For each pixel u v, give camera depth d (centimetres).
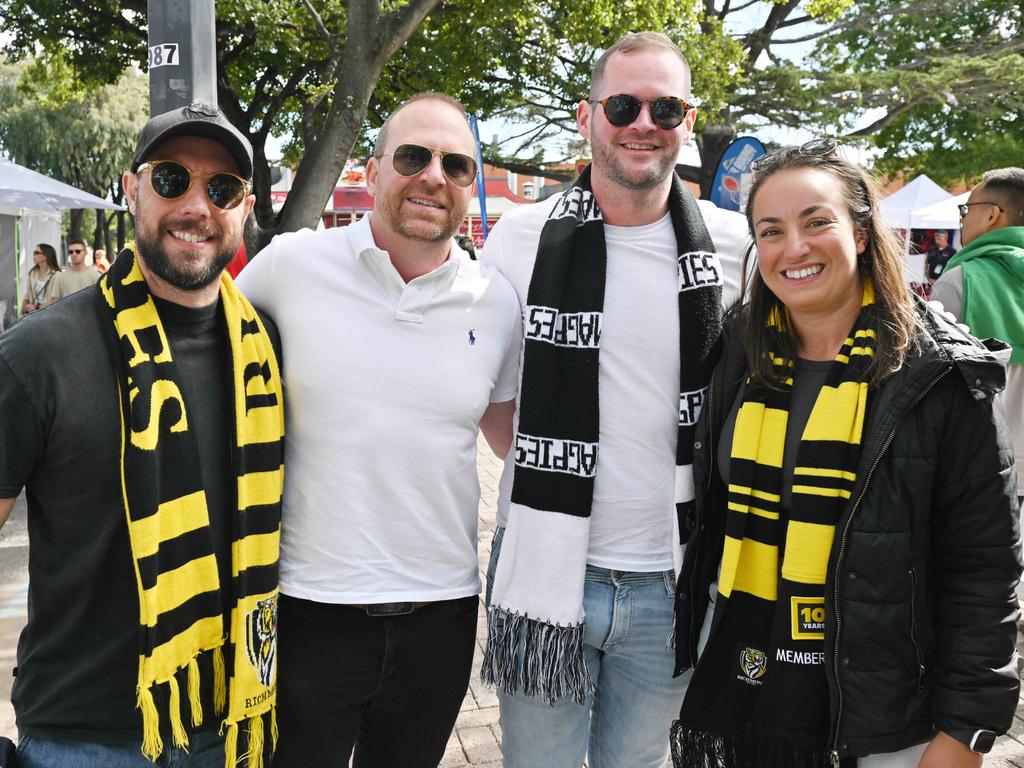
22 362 156
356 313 203
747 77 1780
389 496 200
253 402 186
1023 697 330
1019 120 1961
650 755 229
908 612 171
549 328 220
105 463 162
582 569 213
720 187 587
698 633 211
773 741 183
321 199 939
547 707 218
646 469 218
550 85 1606
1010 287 335
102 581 163
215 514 178
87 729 163
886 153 2077
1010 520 169
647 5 1275
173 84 364
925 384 169
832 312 188
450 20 1318
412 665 206
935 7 1838
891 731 170
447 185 208
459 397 207
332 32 1299
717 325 220
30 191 1091
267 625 186
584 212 227
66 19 1436
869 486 172
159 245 169
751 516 192
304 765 204
